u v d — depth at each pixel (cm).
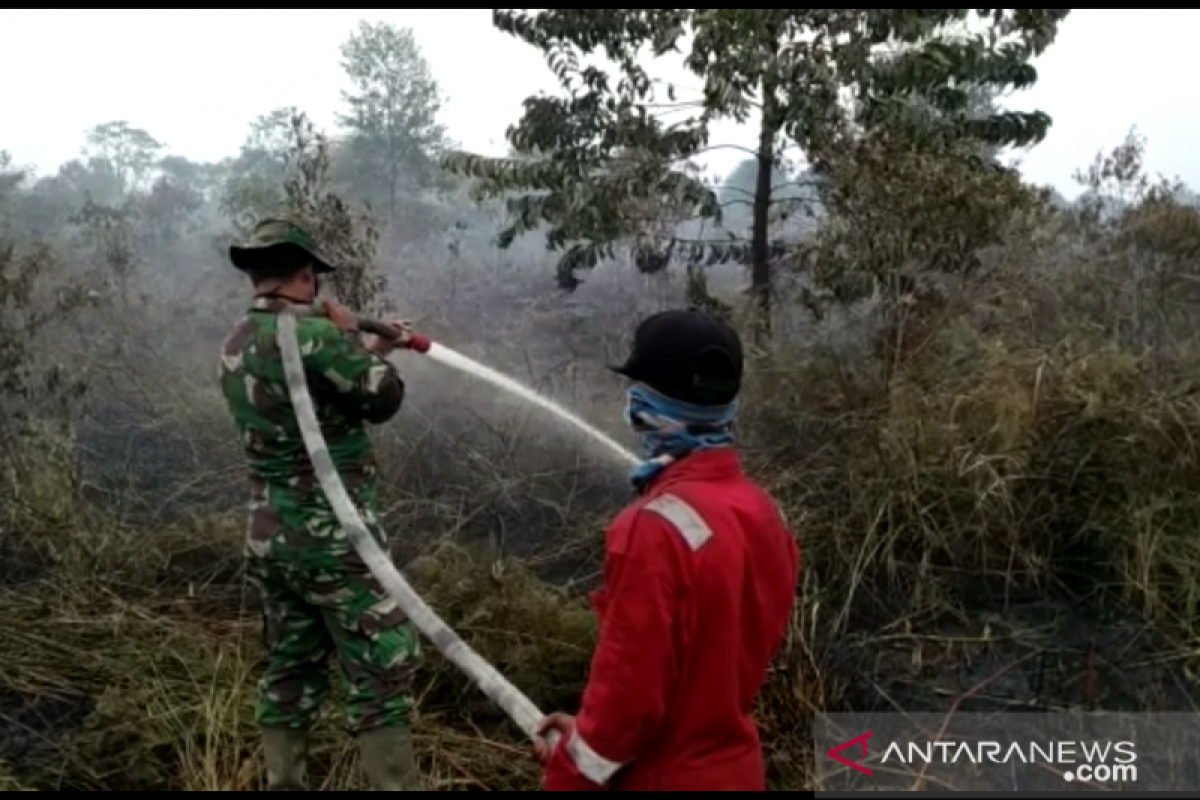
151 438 617
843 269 554
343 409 281
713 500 187
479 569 420
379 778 279
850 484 448
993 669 374
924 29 641
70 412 566
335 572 277
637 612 177
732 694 186
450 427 587
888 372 521
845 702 354
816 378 533
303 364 271
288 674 292
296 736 292
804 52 627
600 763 179
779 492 472
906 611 407
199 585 441
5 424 511
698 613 181
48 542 445
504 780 314
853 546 429
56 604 413
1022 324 545
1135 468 435
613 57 693
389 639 280
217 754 321
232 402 280
